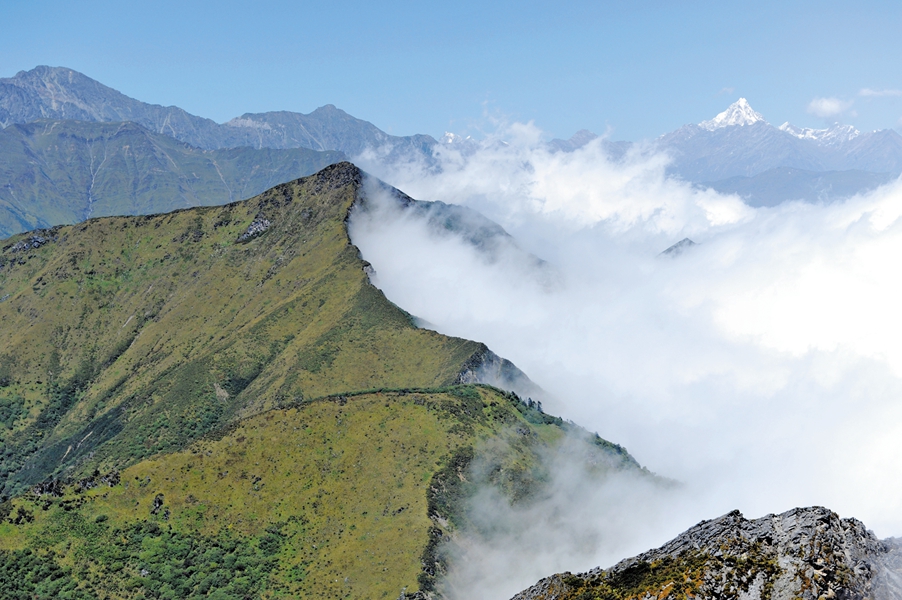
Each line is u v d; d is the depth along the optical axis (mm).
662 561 85062
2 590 172500
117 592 178000
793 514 79188
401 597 174000
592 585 89000
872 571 73188
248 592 182375
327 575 185500
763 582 74250
